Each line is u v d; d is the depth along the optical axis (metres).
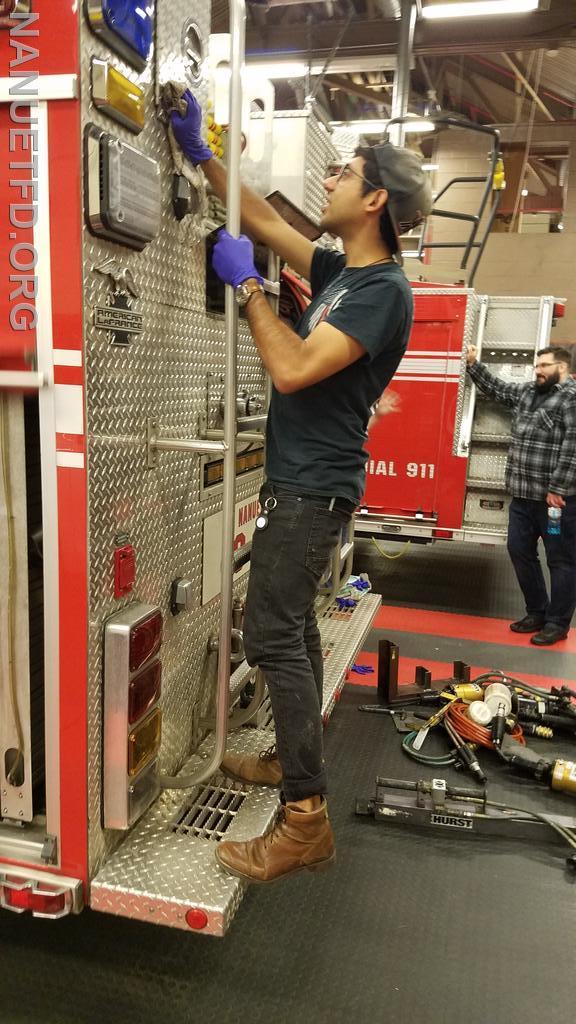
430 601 6.08
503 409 5.97
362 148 1.92
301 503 1.88
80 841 1.74
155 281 1.85
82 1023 1.86
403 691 3.99
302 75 9.48
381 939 2.23
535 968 2.14
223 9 6.94
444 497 5.88
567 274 13.08
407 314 1.90
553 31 8.87
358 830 2.83
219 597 2.53
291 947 2.17
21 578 1.73
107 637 1.71
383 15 8.91
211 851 1.89
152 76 1.76
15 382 1.57
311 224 2.98
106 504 1.68
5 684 1.78
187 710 2.31
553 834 2.80
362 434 1.97
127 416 1.76
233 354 1.81
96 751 1.74
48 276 1.52
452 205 13.43
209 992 1.98
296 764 1.89
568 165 13.52
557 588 5.07
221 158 2.23
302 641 1.97
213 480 2.38
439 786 2.95
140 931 2.21
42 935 2.17
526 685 3.93
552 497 4.85
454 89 12.33
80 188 1.48
